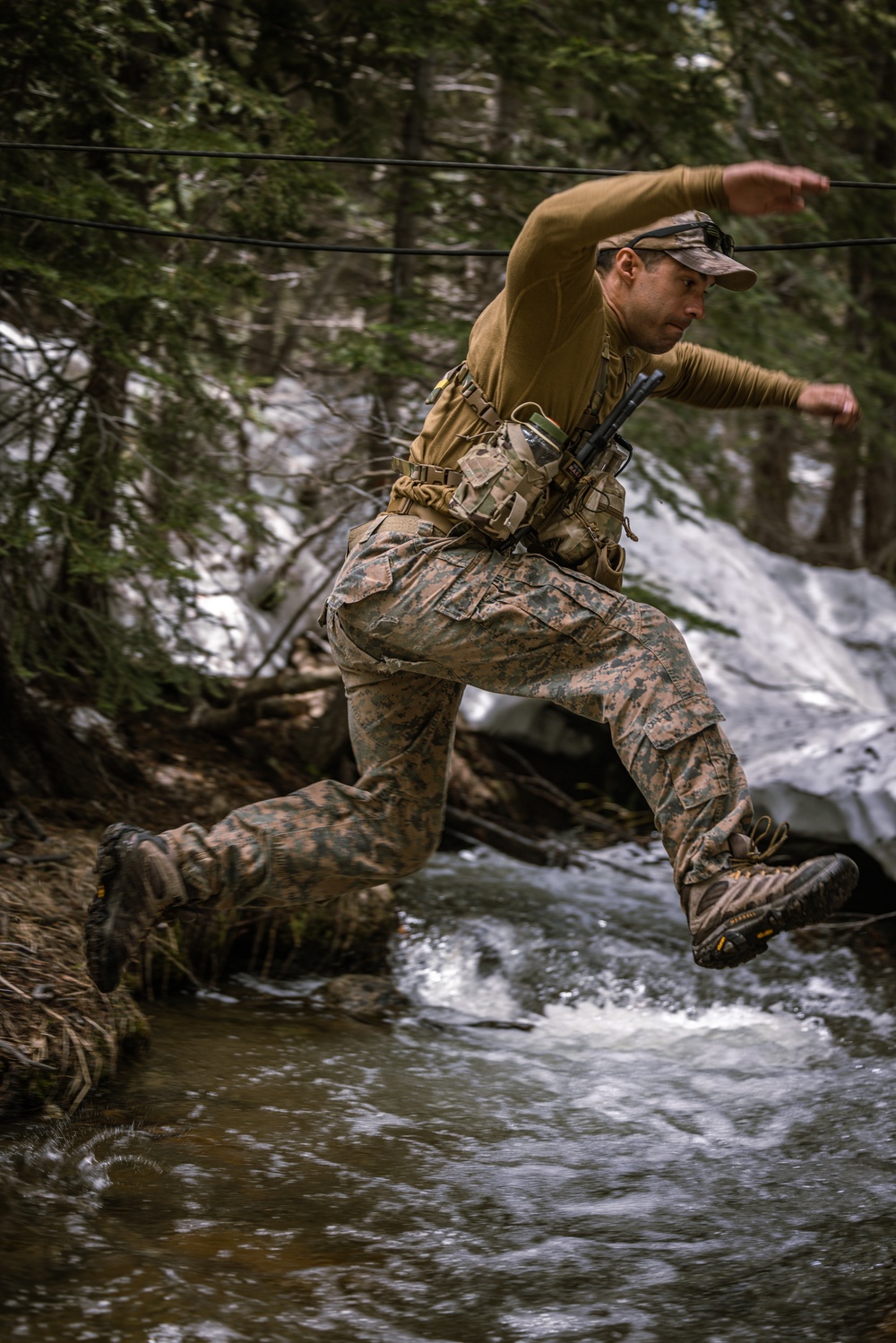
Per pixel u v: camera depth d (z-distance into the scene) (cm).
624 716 289
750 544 1223
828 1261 313
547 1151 385
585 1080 461
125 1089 402
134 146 527
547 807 818
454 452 308
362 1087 430
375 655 312
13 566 570
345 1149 372
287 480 780
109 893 331
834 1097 448
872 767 677
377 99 731
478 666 300
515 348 296
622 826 820
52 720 616
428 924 607
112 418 564
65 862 513
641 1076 469
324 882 337
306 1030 487
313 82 687
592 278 290
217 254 654
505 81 747
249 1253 301
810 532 1883
